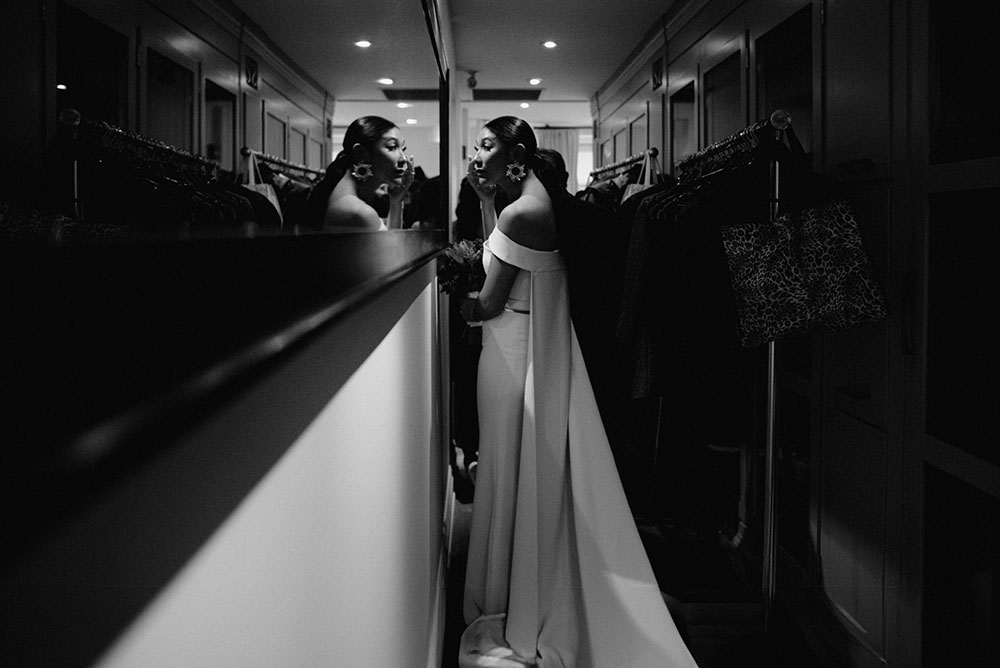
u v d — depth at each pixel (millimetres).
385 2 1045
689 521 3324
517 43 5418
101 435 166
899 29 2086
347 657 658
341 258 450
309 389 518
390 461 1004
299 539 486
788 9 2865
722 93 3793
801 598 2678
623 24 4922
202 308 226
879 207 2217
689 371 2268
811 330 2092
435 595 2080
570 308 2424
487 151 2340
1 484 132
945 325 1965
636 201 3057
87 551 209
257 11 537
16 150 241
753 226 2109
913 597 2031
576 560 2355
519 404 2387
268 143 569
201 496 308
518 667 2260
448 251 2359
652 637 2242
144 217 327
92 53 299
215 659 327
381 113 967
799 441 2801
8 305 134
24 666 177
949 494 1965
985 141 1832
